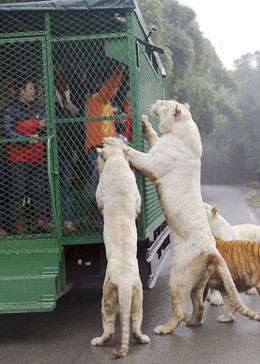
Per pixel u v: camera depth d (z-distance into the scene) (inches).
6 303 211.6
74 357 189.9
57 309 265.7
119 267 195.9
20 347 205.2
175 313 216.4
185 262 215.8
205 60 1481.3
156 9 1016.2
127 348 186.2
